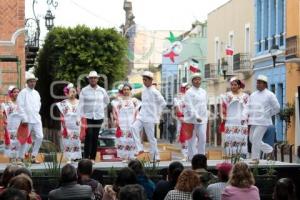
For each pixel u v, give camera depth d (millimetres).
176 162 12875
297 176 17000
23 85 26719
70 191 11312
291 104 39875
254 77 48062
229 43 53062
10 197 8727
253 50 48188
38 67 30844
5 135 17984
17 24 27094
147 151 19531
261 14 46750
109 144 21953
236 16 51594
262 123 18000
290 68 41812
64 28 28422
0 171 15930
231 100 18266
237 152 17266
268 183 15734
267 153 18516
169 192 11242
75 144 17969
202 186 11266
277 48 39781
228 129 18297
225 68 51594
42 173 15422
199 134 18344
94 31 28297
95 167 16234
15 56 24562
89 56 28141
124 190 9258
